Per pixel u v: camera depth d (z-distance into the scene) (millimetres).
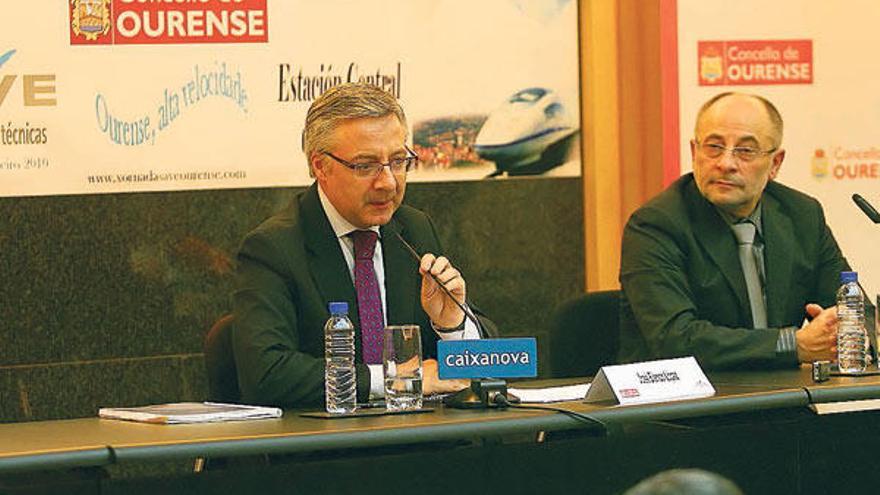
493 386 4211
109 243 7078
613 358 5793
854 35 7566
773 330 5348
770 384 4668
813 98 7535
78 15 6930
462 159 7574
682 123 7414
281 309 4699
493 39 7586
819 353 5285
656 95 7547
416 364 4273
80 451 3459
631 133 7812
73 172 6992
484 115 7590
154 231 7133
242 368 4641
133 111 7047
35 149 6926
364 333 4824
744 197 5648
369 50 7352
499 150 7641
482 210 7633
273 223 4867
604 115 7805
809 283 5859
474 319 4695
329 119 4781
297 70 7242
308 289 4766
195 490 3943
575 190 7816
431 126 7492
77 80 6957
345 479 4117
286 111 7242
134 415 4172
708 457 4781
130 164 7066
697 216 5758
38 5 6871
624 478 4598
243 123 7195
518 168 7688
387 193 4789
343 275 4836
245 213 7227
